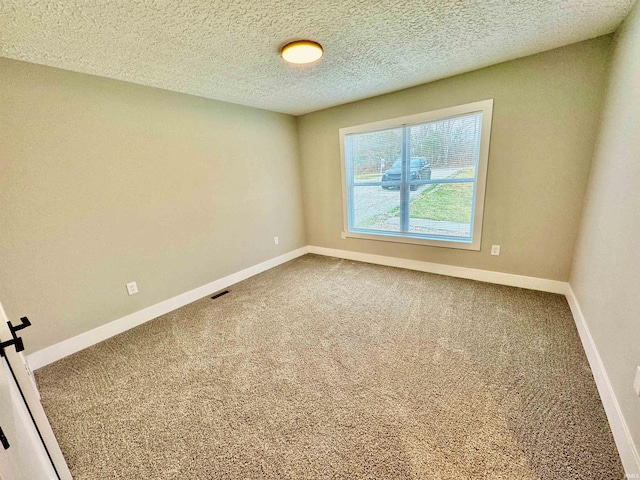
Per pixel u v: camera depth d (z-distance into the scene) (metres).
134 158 2.42
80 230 2.16
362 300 2.76
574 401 1.46
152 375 1.86
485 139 2.67
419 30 1.77
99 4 1.31
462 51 2.14
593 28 1.88
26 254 1.93
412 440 1.30
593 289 1.82
